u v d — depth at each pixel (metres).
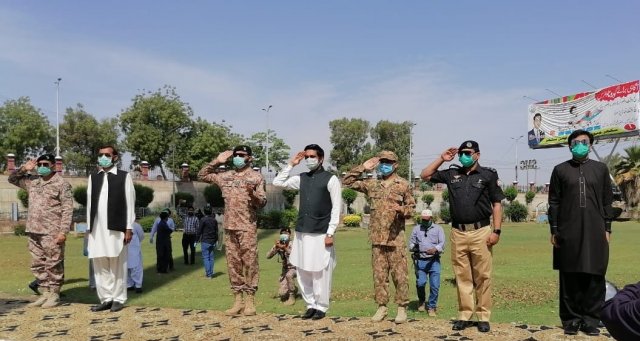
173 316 6.34
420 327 5.63
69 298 9.74
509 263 15.55
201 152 51.22
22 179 7.32
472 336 5.21
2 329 5.77
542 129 43.31
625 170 42.19
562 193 5.16
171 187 42.00
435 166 5.69
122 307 6.82
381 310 6.00
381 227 5.90
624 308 2.94
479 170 5.49
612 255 17.36
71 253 18.33
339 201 6.18
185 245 15.51
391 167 5.99
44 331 5.68
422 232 8.67
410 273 13.74
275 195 45.22
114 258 6.67
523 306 9.33
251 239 6.43
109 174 6.78
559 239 5.14
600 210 5.01
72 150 54.56
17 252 18.56
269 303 9.65
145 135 50.84
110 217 6.60
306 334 5.43
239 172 6.60
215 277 13.00
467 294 5.50
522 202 53.72
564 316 5.27
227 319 6.17
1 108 52.25
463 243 5.45
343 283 11.93
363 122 70.50
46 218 7.01
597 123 38.38
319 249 6.12
